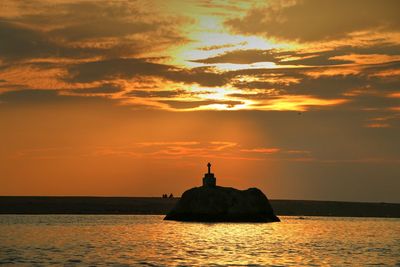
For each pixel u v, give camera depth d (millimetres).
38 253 168875
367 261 162375
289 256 170375
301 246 198375
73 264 148000
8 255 163625
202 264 151250
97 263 150250
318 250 187500
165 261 155000
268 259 162625
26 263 148750
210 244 197375
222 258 162625
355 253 180875
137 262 152750
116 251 175625
